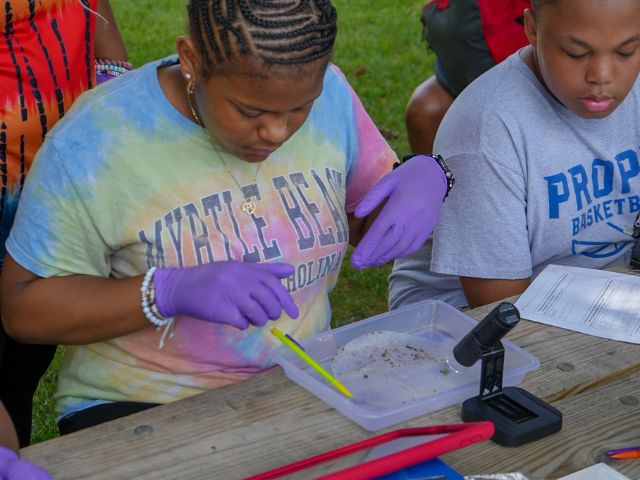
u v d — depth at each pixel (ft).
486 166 7.02
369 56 20.92
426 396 5.01
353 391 5.07
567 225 7.24
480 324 4.93
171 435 4.75
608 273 6.69
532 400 4.95
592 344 5.72
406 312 5.78
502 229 7.03
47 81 6.36
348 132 6.14
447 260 7.17
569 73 6.47
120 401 5.84
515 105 7.05
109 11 7.77
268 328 5.81
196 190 5.50
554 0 6.28
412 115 12.48
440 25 11.68
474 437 4.18
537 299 6.30
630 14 6.13
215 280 5.06
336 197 6.00
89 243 5.47
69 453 4.62
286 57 4.67
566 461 4.60
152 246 5.49
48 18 6.32
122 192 5.40
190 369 5.78
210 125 5.15
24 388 7.20
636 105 7.27
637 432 4.83
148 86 5.49
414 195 5.85
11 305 5.49
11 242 5.50
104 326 5.33
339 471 4.22
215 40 4.70
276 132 4.93
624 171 7.32
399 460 4.09
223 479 4.45
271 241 5.67
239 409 4.98
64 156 5.34
